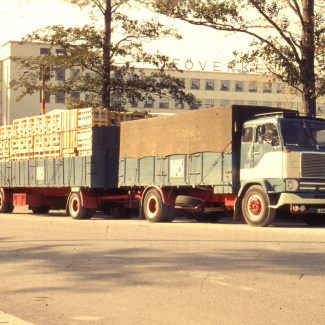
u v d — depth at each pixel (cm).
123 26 3881
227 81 12475
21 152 2773
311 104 2845
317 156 1744
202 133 1936
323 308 616
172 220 2111
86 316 585
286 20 2845
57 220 2162
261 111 1894
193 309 612
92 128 2295
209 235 1407
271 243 1207
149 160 2139
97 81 3903
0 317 573
